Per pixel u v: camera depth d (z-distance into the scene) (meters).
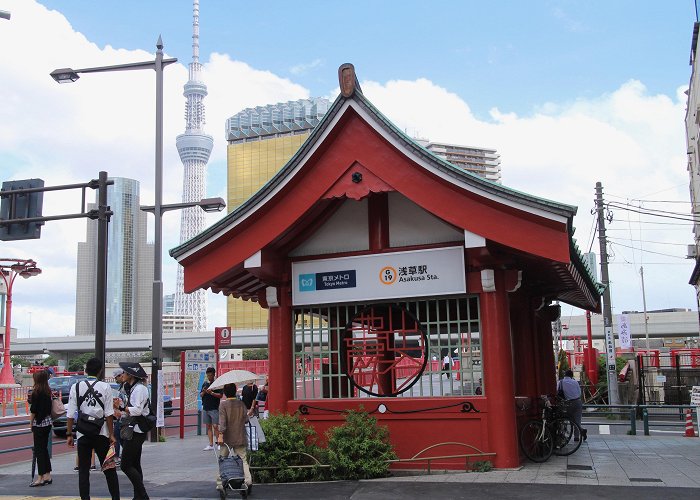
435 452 11.95
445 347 12.39
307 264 13.04
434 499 9.78
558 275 13.83
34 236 16.73
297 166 12.06
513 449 11.80
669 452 14.99
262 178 125.69
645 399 31.28
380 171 11.87
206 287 13.31
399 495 10.12
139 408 10.05
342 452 11.68
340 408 12.60
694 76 35.38
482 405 11.85
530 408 14.55
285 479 11.79
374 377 12.71
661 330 88.50
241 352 113.69
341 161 12.05
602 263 28.02
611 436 19.55
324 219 13.16
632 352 33.38
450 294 12.18
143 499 9.91
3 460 19.14
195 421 28.86
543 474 11.59
